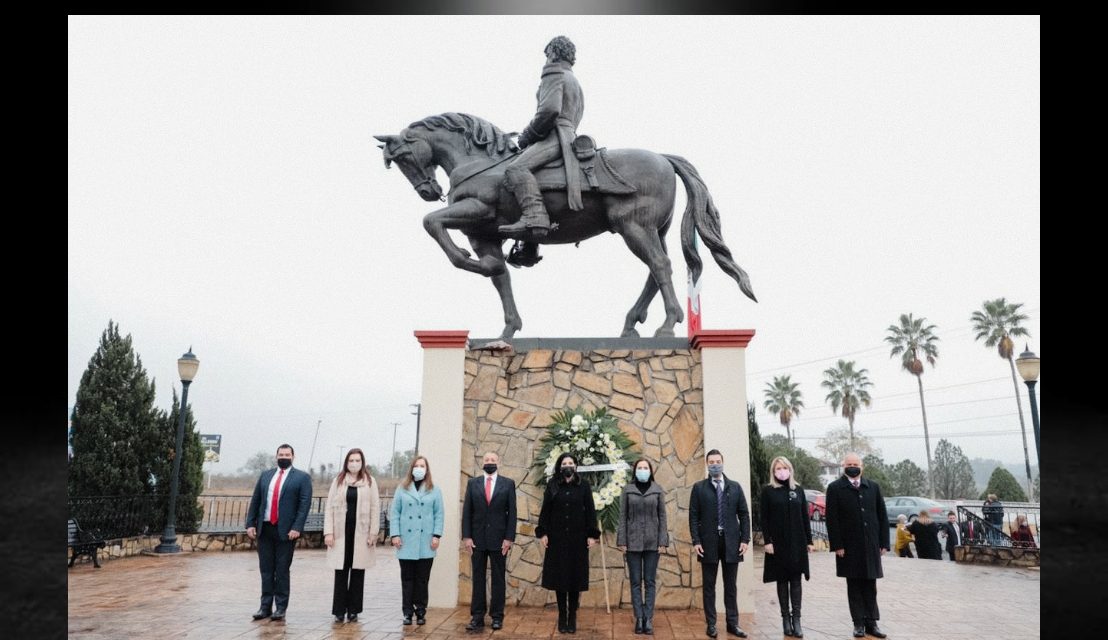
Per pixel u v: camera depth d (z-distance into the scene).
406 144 8.41
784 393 47.59
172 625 6.20
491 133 8.38
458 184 8.14
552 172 7.96
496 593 6.30
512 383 7.90
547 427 7.77
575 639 5.93
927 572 10.98
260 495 6.76
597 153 8.05
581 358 7.95
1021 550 11.79
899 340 42.50
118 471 13.34
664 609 7.23
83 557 10.91
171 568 10.38
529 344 8.02
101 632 5.87
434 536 6.57
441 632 6.13
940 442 52.28
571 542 6.20
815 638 6.05
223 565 10.88
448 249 8.03
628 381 7.86
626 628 6.36
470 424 7.80
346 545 6.62
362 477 6.79
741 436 7.52
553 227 8.09
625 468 7.30
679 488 7.52
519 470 7.66
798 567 6.18
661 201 8.05
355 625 6.37
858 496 6.17
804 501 6.39
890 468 52.53
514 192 7.85
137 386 14.11
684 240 8.27
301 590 8.50
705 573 6.19
